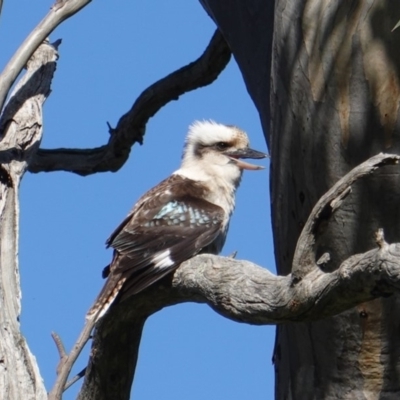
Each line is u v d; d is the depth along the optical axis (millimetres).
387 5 10703
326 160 10828
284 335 11641
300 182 11070
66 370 9602
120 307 10930
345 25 10812
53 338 9727
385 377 10930
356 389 11031
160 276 10711
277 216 11422
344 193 8336
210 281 9883
